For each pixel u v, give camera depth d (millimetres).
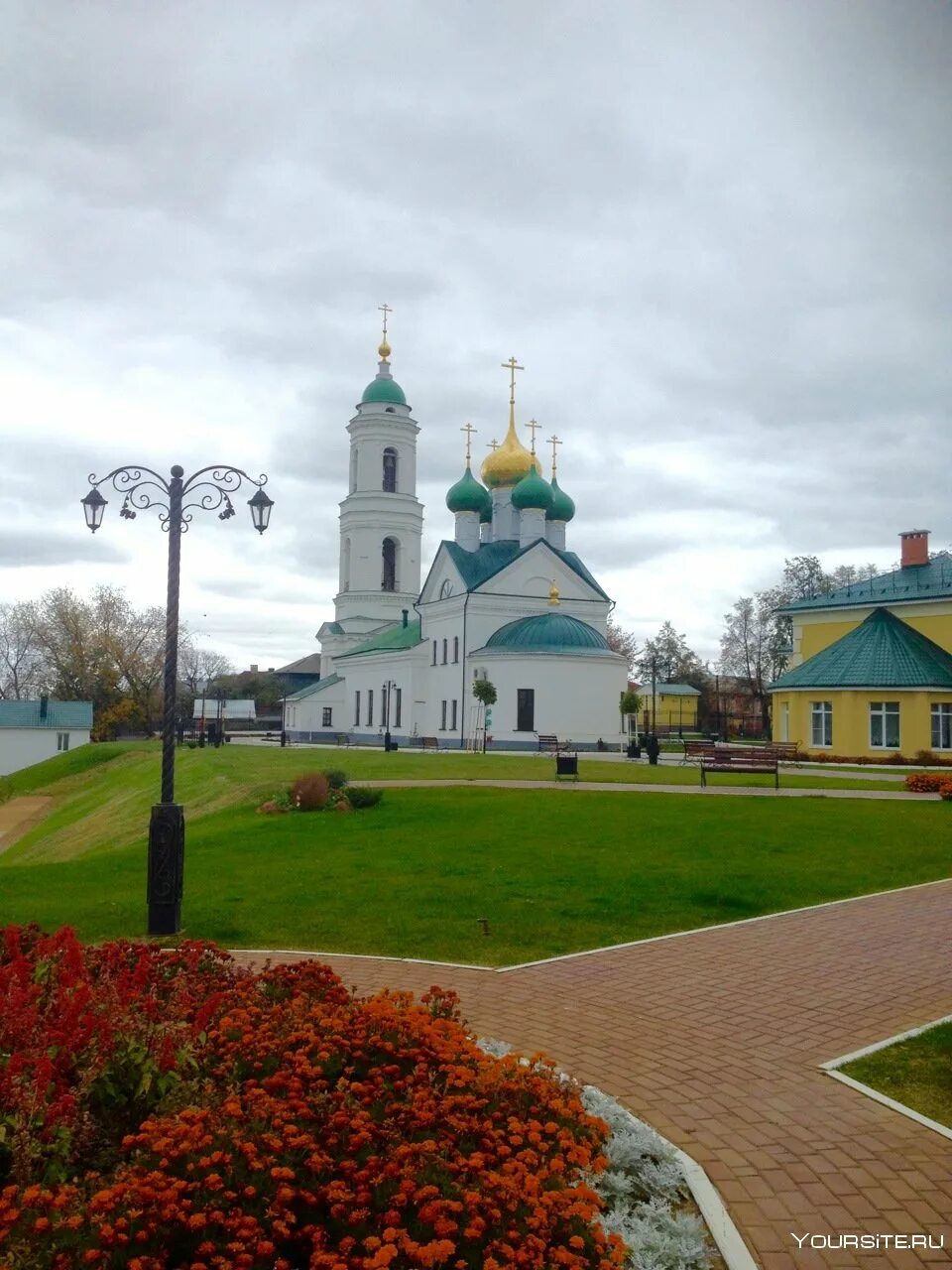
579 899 13914
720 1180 6020
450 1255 4637
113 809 39531
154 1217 4617
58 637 88562
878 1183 5973
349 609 81562
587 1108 6637
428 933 12250
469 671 60344
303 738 81250
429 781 31078
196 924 12766
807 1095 7297
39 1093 5355
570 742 54125
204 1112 5379
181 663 117812
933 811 22875
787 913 13367
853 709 44531
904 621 47688
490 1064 6352
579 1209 4824
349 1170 5047
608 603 65688
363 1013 6922
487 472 69562
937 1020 9000
